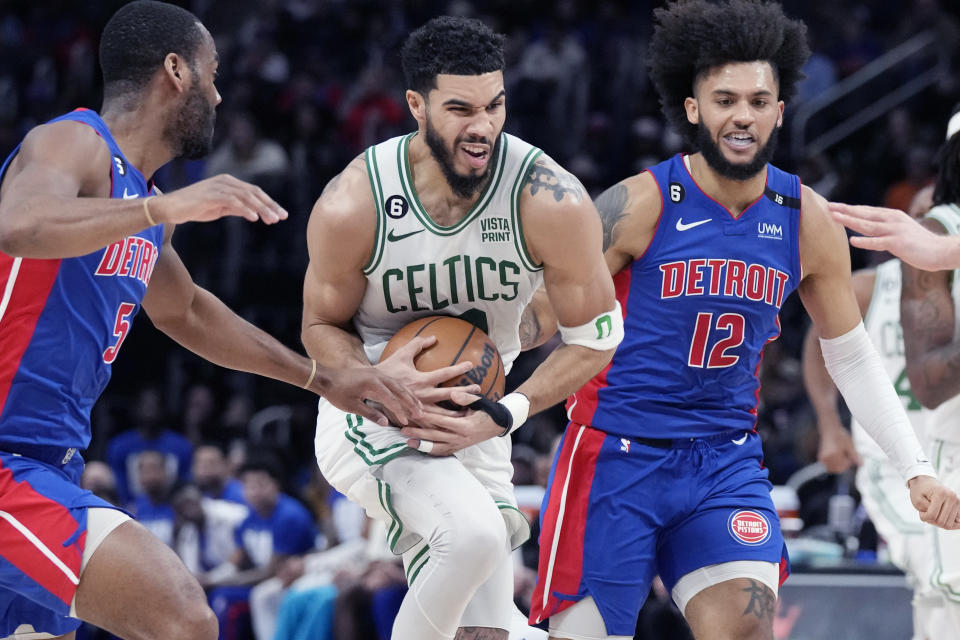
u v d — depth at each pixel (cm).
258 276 1911
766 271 598
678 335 600
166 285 588
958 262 571
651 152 2195
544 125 2275
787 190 605
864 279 852
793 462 1372
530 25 2522
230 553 1221
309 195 2031
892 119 2195
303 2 2573
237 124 2030
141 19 549
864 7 2566
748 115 583
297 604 1109
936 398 679
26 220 477
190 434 1627
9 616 562
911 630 873
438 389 532
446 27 520
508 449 600
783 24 597
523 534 595
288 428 1622
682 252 598
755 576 576
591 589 601
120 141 546
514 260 552
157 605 512
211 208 470
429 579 532
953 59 2311
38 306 525
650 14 2570
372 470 561
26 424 529
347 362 564
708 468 600
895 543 817
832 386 862
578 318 561
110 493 1212
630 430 603
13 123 2252
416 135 552
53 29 2536
